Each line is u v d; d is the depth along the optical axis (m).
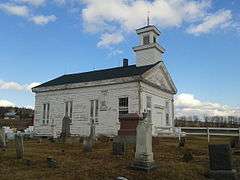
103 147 20.00
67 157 14.88
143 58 36.41
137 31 37.75
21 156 13.95
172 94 37.69
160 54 37.19
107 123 31.66
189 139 25.97
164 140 25.41
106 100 32.28
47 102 37.53
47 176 10.85
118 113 31.12
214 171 12.16
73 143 22.50
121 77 31.23
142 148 12.36
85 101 34.00
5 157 14.07
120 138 21.66
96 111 33.00
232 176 11.91
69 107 35.34
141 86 30.52
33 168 12.09
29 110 85.56
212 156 12.41
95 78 35.06
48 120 36.88
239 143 20.67
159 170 12.34
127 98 30.91
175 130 28.33
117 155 15.68
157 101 33.62
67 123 27.09
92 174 11.38
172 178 11.73
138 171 12.05
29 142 24.31
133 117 21.58
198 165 14.05
